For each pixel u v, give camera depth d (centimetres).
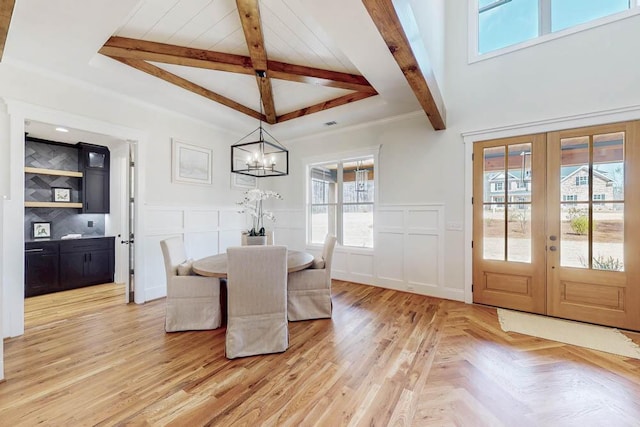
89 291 412
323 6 182
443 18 367
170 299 273
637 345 244
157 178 376
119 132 337
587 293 291
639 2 272
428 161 388
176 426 153
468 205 356
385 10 158
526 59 321
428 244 388
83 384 189
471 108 354
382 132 429
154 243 372
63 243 412
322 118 426
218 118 422
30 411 163
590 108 288
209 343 249
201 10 229
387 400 175
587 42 290
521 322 294
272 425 154
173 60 279
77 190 467
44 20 209
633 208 271
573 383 191
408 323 293
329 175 505
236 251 223
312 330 277
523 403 172
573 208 297
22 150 266
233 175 485
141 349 238
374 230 438
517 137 325
